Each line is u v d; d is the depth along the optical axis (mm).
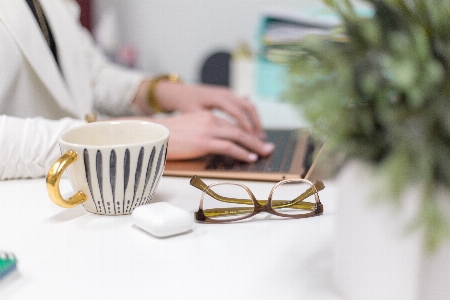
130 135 497
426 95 253
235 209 463
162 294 332
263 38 1164
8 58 684
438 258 286
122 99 962
